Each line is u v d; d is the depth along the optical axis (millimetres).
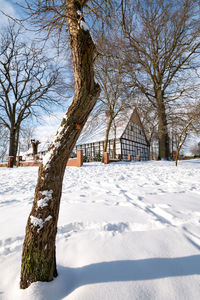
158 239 1812
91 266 1413
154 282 1210
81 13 1325
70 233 2033
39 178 1269
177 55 13492
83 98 1289
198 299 1069
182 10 11039
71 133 1296
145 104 14852
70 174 7777
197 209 2691
